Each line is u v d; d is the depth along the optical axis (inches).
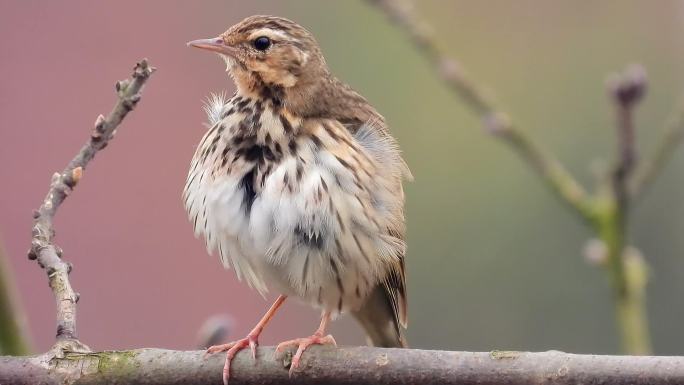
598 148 623.5
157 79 602.5
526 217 607.5
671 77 635.5
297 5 639.8
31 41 595.2
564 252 601.6
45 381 288.7
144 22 613.3
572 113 634.8
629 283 372.8
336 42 641.0
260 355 300.2
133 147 582.2
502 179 612.4
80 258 550.3
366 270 341.7
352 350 295.9
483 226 609.3
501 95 643.5
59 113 583.2
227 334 353.1
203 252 565.0
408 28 398.6
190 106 599.8
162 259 560.1
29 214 551.8
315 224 331.9
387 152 348.2
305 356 297.1
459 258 605.3
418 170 620.4
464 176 616.1
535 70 650.8
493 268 603.8
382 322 371.6
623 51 643.5
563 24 657.6
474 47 658.8
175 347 543.2
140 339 542.3
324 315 355.6
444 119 626.2
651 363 276.1
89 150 308.5
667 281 598.9
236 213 337.7
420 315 603.2
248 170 337.7
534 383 280.1
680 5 645.3
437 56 396.8
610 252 374.0
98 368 290.2
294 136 339.3
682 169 603.2
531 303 598.9
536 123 634.2
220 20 619.8
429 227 611.8
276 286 349.4
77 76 593.9
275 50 351.3
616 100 370.0
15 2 599.8
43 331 526.0
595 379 277.1
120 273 552.4
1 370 289.1
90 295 544.4
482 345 596.4
